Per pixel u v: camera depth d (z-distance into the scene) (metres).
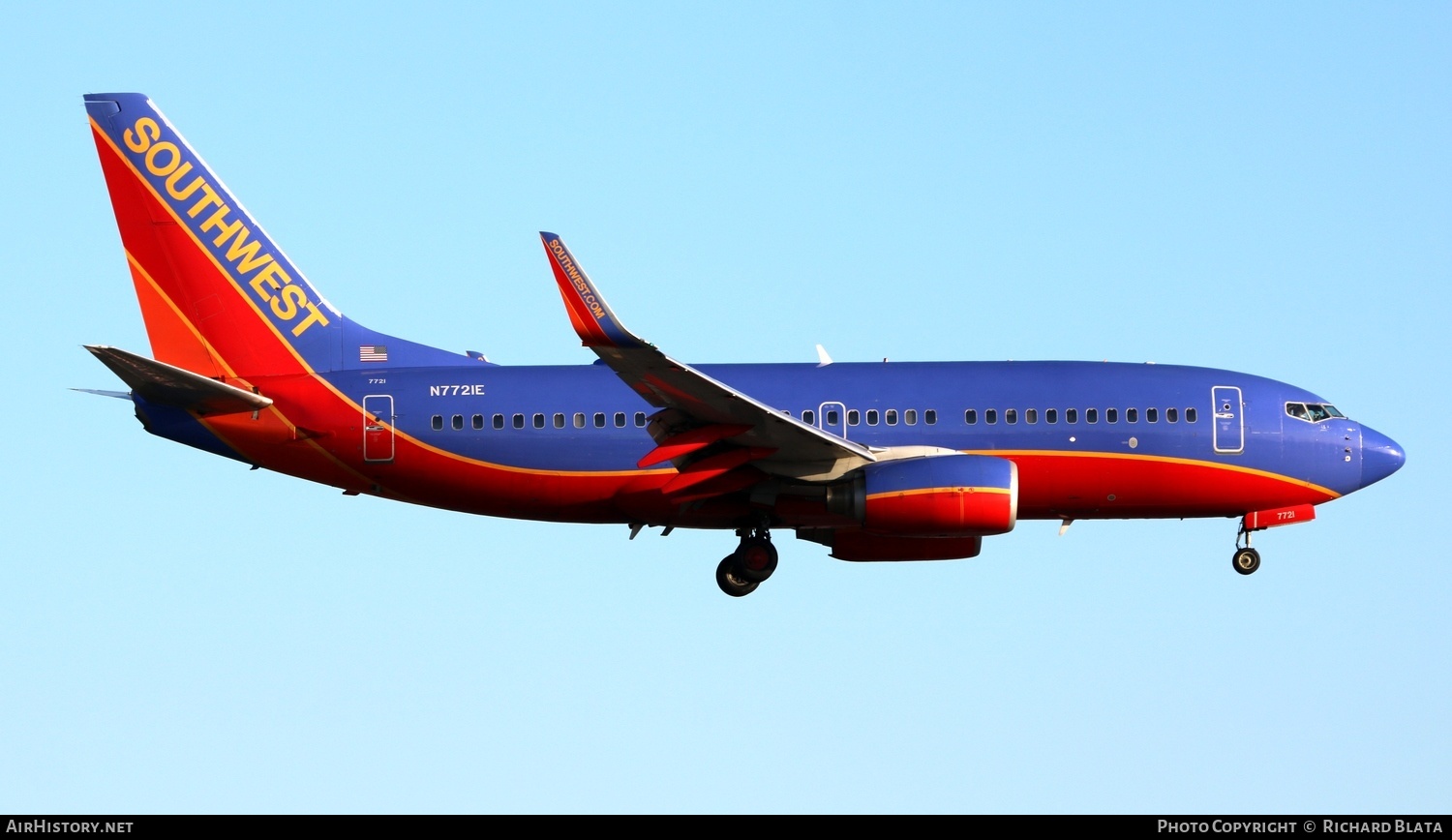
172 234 134.38
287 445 132.38
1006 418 131.62
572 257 109.00
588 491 132.38
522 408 132.00
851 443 127.56
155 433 131.75
